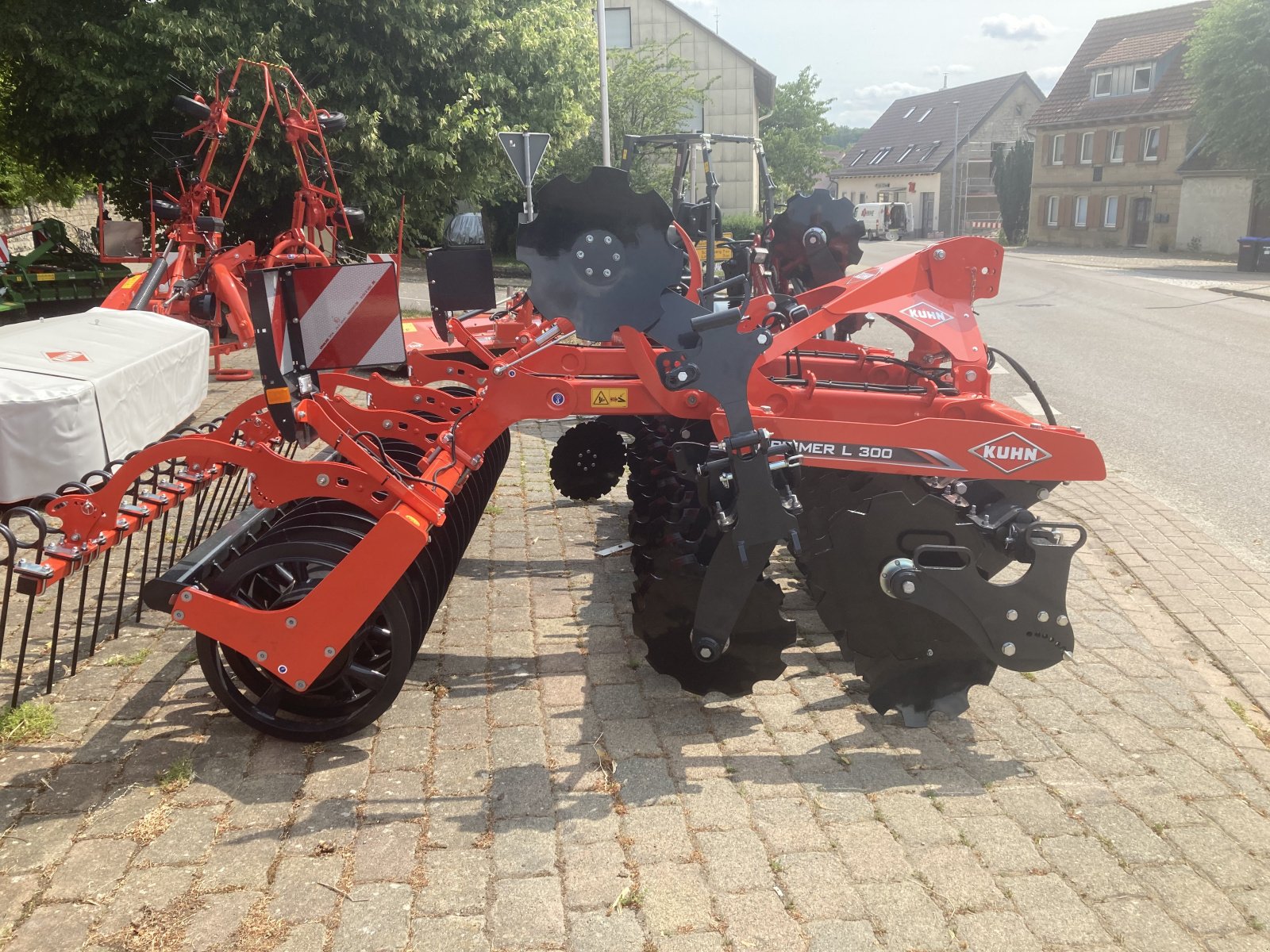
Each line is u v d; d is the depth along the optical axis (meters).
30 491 5.73
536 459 7.66
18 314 14.16
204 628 3.30
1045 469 3.97
